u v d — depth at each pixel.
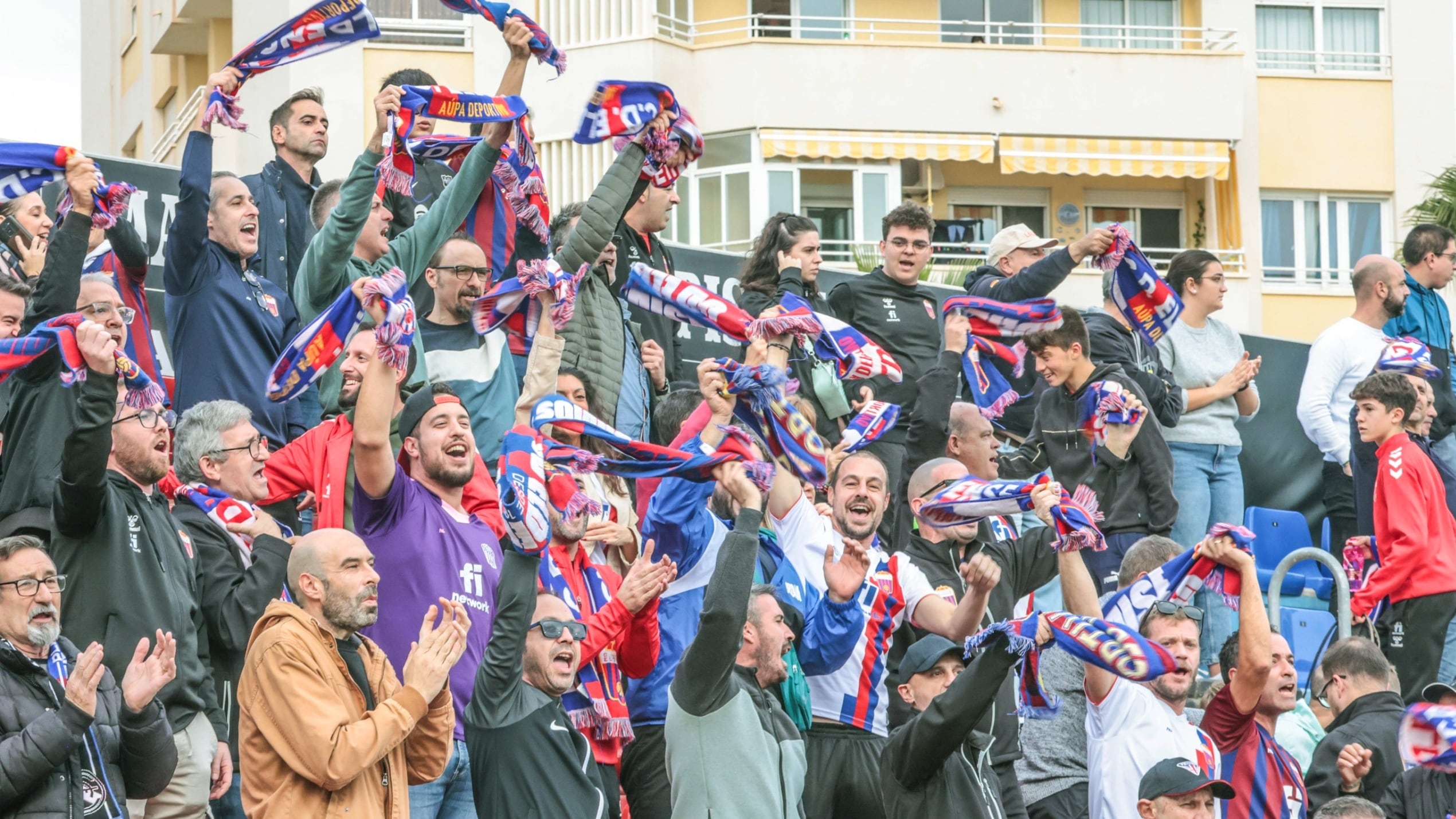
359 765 6.20
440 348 8.95
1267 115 28.06
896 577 8.42
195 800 7.07
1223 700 8.53
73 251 7.81
